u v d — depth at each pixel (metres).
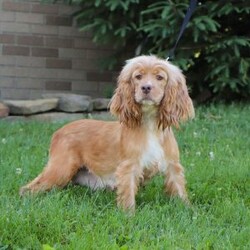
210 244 4.19
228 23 11.02
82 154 5.52
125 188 5.02
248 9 9.93
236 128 8.91
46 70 12.11
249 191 5.66
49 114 10.41
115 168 5.27
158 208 5.02
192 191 5.63
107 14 10.70
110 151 5.28
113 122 5.50
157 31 10.00
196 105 11.00
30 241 4.16
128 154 5.04
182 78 5.23
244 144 7.85
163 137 5.12
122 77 5.16
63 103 10.52
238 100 11.30
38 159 6.88
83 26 10.80
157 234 4.42
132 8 10.41
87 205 4.93
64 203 5.03
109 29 10.62
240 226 4.70
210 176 6.06
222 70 10.29
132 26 10.46
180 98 5.16
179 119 5.18
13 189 5.64
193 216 4.80
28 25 11.95
